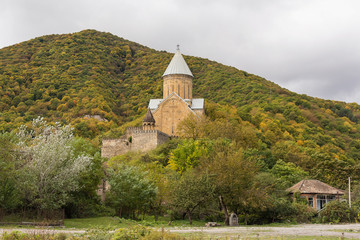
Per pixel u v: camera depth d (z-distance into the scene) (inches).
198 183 1766.7
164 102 3969.0
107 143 3585.1
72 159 1601.9
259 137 4050.2
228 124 3587.6
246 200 1793.8
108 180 1899.6
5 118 5211.6
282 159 3454.7
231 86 7337.6
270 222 1926.7
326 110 6875.0
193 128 3528.5
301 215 1974.7
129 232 954.1
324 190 2354.8
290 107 6127.0
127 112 6565.0
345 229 1454.2
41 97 6141.7
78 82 6825.8
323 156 3486.7
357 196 2508.6
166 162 3019.2
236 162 1870.1
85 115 5644.7
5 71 6732.3
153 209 2028.8
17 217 1392.7
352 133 6058.1
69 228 1294.3
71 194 1621.6
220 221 1990.7
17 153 1535.4
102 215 1776.6
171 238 932.6
